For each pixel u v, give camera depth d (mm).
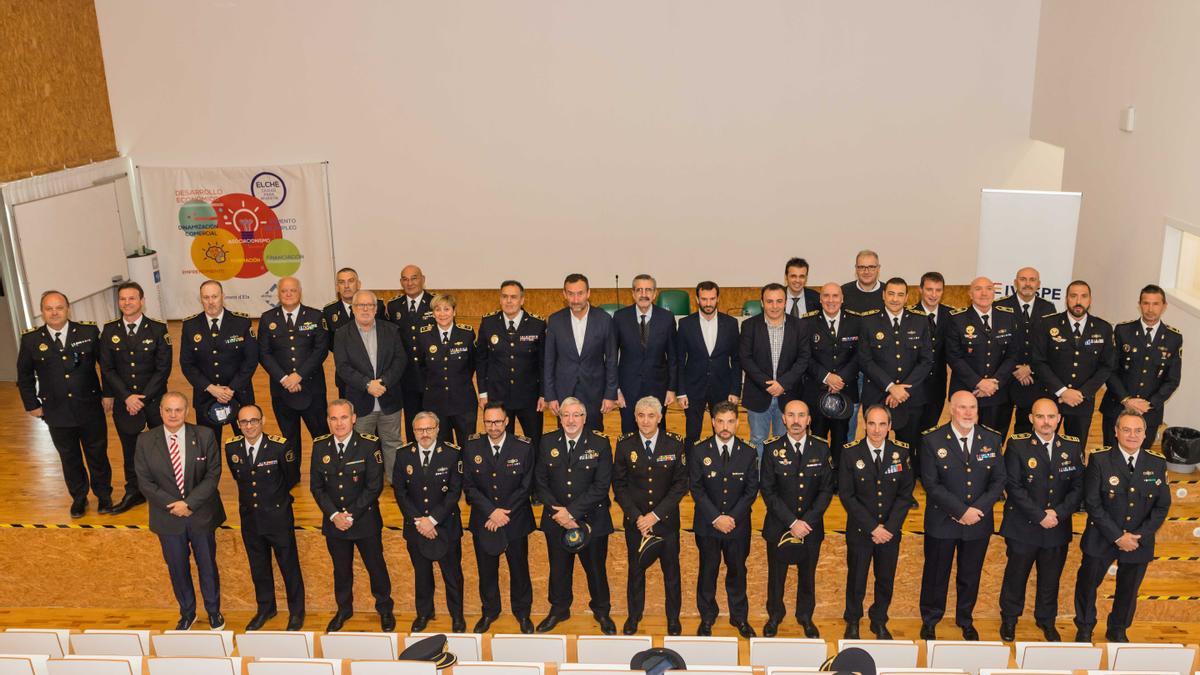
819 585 7020
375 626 6949
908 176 11859
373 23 11727
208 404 7203
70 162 11289
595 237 12203
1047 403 5984
